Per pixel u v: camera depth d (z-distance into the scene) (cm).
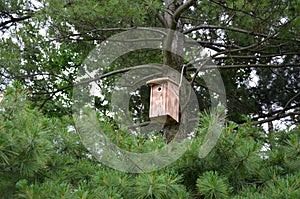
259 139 393
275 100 792
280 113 641
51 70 679
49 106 723
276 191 316
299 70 765
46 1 537
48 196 292
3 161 294
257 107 773
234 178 348
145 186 304
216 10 599
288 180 313
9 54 618
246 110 730
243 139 345
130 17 527
